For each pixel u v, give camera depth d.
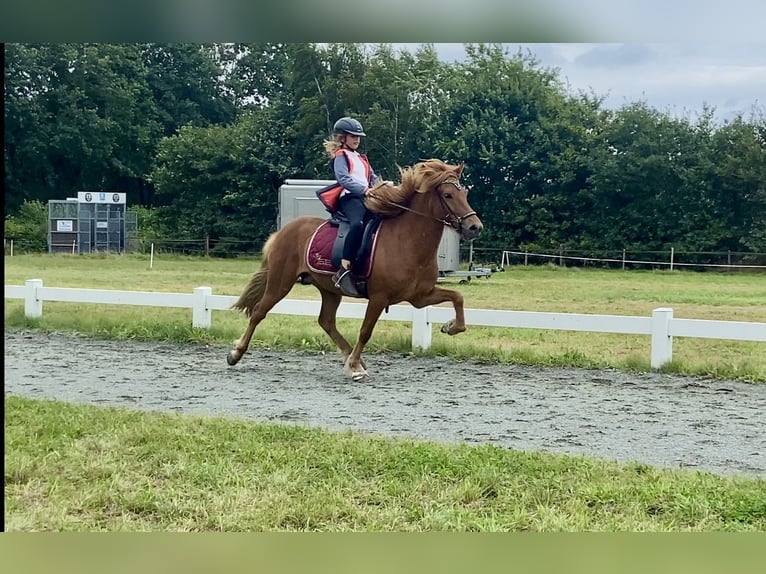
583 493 4.68
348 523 4.33
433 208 7.85
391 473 5.05
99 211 35.75
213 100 47.69
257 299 9.00
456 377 8.64
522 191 33.53
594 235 33.03
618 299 18.00
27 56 40.84
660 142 32.59
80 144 41.34
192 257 34.53
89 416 6.37
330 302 8.95
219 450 5.50
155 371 8.82
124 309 15.00
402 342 10.31
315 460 5.27
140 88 44.28
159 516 4.40
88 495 4.60
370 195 8.00
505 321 9.88
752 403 7.45
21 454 5.31
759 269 30.42
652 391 7.98
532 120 34.69
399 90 36.59
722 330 8.91
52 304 15.62
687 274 27.98
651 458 5.56
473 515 4.38
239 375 8.63
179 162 37.88
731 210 32.06
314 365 9.31
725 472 5.24
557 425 6.51
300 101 37.00
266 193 37.44
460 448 5.53
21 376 8.45
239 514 4.38
